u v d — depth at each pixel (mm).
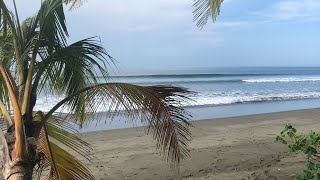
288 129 4684
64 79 4805
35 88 4406
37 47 4367
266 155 9281
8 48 4500
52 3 4438
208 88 37094
